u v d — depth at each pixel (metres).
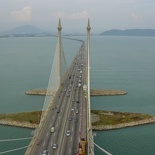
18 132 122.31
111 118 137.88
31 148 89.38
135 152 106.50
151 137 119.69
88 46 126.56
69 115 125.06
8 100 174.75
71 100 151.12
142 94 195.25
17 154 102.06
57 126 110.50
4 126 129.12
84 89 162.50
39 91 189.88
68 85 189.38
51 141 95.50
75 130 106.12
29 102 170.62
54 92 169.12
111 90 197.50
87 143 91.62
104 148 108.62
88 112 115.38
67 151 87.62
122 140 116.12
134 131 125.75
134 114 145.38
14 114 142.88
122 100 179.00
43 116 124.50
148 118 139.00
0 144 110.12
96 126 126.44
